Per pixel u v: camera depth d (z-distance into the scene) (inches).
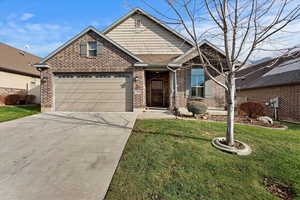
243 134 236.5
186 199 107.0
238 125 290.8
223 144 191.0
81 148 184.7
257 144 202.1
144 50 494.6
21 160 156.3
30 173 134.5
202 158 161.2
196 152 173.3
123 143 198.8
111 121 304.3
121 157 163.3
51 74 396.2
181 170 140.3
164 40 494.9
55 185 119.0
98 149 182.1
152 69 431.2
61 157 163.0
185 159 158.4
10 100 579.2
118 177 129.6
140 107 390.0
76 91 400.5
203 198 108.3
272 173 139.9
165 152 172.7
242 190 117.7
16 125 278.1
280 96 499.8
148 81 523.8
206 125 274.1
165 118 328.8
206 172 138.3
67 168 142.5
